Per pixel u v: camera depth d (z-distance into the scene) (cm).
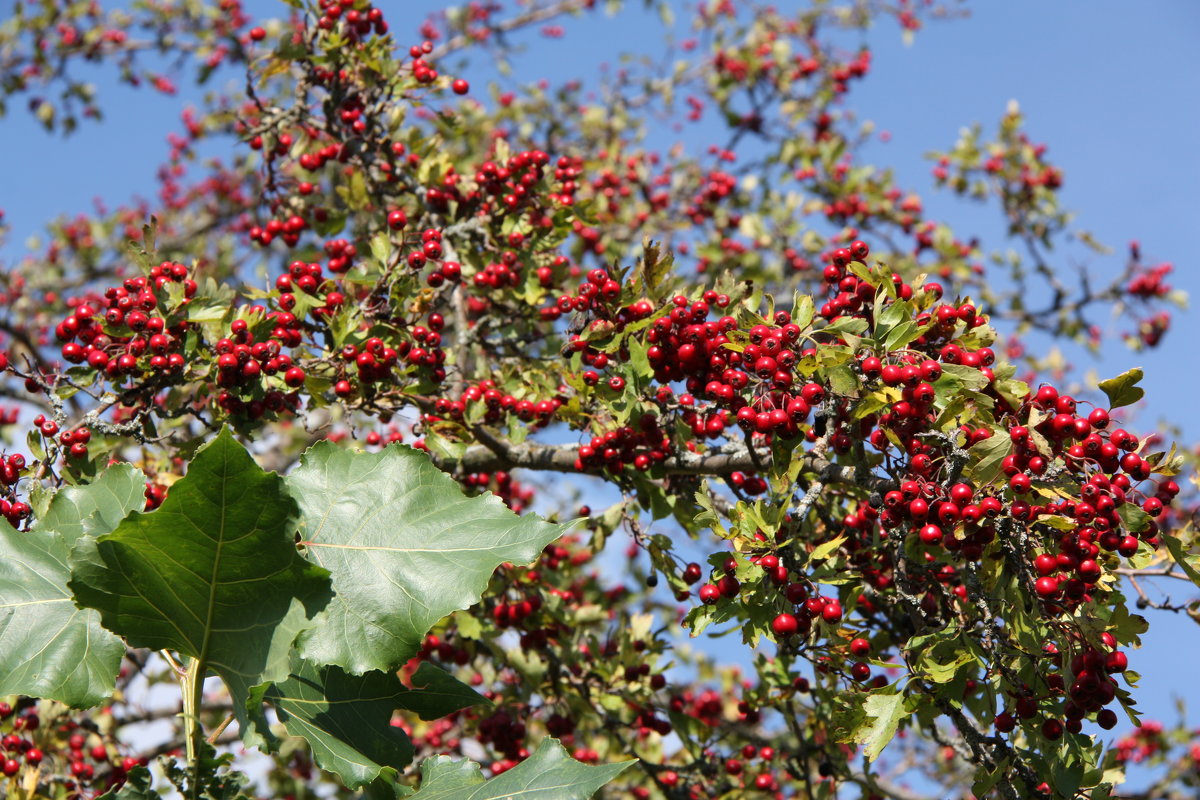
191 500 225
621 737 567
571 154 942
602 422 405
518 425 431
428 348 417
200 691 254
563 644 504
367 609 256
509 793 245
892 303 317
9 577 259
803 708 536
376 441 530
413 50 550
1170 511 894
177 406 386
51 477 338
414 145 540
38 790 485
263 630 244
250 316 374
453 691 292
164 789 278
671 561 409
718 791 505
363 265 463
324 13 545
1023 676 308
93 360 357
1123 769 326
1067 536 285
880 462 332
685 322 359
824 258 910
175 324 368
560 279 514
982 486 289
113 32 1082
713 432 364
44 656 250
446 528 267
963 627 307
